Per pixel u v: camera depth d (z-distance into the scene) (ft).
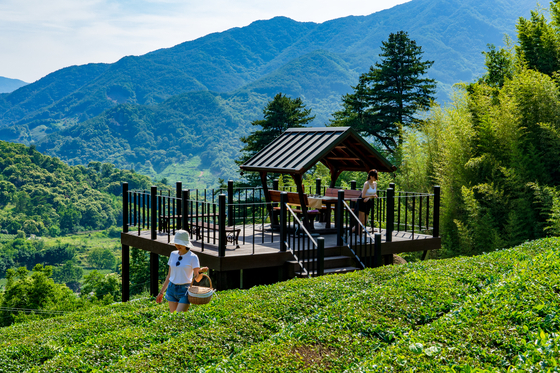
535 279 16.96
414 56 127.54
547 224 44.98
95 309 30.25
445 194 54.08
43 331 24.00
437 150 67.31
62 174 556.92
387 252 34.68
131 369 14.48
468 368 10.93
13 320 120.57
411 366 11.55
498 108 52.39
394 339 15.26
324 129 37.35
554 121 46.88
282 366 13.24
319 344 14.71
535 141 48.01
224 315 19.49
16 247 422.00
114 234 519.19
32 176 528.63
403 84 127.34
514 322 13.61
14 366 17.40
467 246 50.21
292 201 36.65
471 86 65.41
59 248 433.48
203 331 17.22
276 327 17.75
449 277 21.30
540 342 11.82
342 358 13.70
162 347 15.96
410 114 126.93
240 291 24.98
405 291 19.19
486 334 12.85
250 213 105.60
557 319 13.26
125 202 38.65
